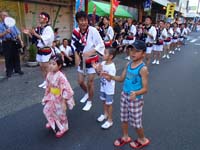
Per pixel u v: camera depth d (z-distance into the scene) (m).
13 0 8.75
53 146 3.25
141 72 2.81
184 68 8.70
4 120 3.92
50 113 3.43
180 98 5.25
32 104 4.61
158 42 9.10
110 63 3.61
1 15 6.23
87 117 4.14
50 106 3.39
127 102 3.04
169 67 8.78
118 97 5.22
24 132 3.58
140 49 2.73
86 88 4.72
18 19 9.11
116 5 10.23
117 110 4.48
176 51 13.89
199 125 3.94
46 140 3.39
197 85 6.38
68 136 3.51
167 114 4.35
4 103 4.61
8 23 6.02
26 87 5.61
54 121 3.49
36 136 3.48
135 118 3.02
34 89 5.48
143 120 4.07
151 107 4.66
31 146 3.23
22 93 5.19
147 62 8.90
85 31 4.11
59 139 3.42
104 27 8.45
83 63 4.25
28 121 3.92
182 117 4.23
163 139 3.48
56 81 3.30
